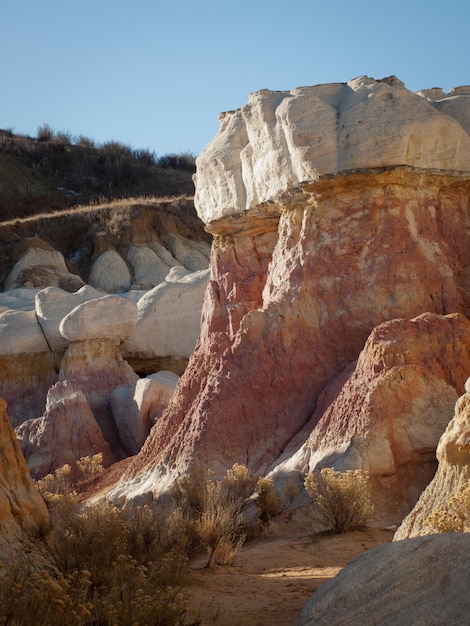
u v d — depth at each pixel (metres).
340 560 15.47
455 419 12.59
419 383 19.89
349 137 22.62
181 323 41.59
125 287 67.62
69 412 35.22
